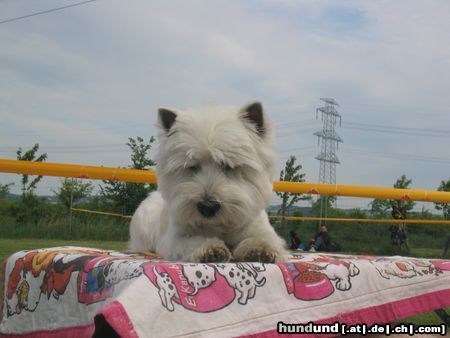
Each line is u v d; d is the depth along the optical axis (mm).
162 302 465
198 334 479
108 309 424
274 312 554
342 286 642
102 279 560
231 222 715
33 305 684
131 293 450
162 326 456
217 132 733
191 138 734
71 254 693
